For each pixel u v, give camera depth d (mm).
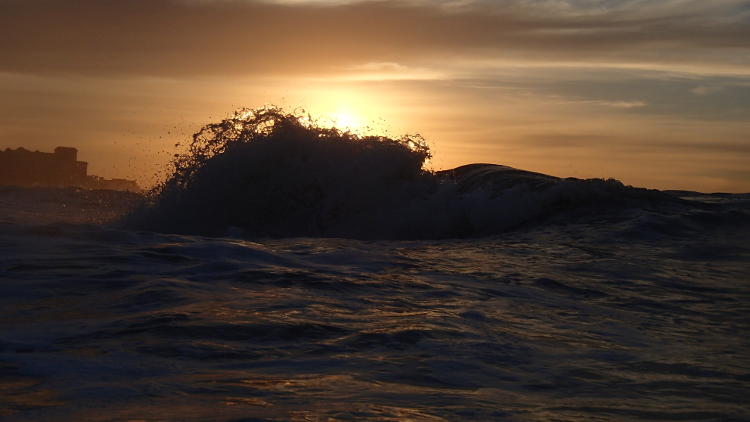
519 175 13633
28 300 4617
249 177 13242
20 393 2699
